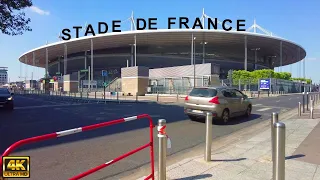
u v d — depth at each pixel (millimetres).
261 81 50312
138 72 44531
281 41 78438
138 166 5859
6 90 20172
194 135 9266
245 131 10242
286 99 32062
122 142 8023
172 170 5227
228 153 6543
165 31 68000
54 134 2869
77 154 6711
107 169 5645
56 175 5234
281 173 3645
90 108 19859
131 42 77938
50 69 120125
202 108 11867
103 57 87625
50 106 21953
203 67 45438
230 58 92750
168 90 44250
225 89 12500
